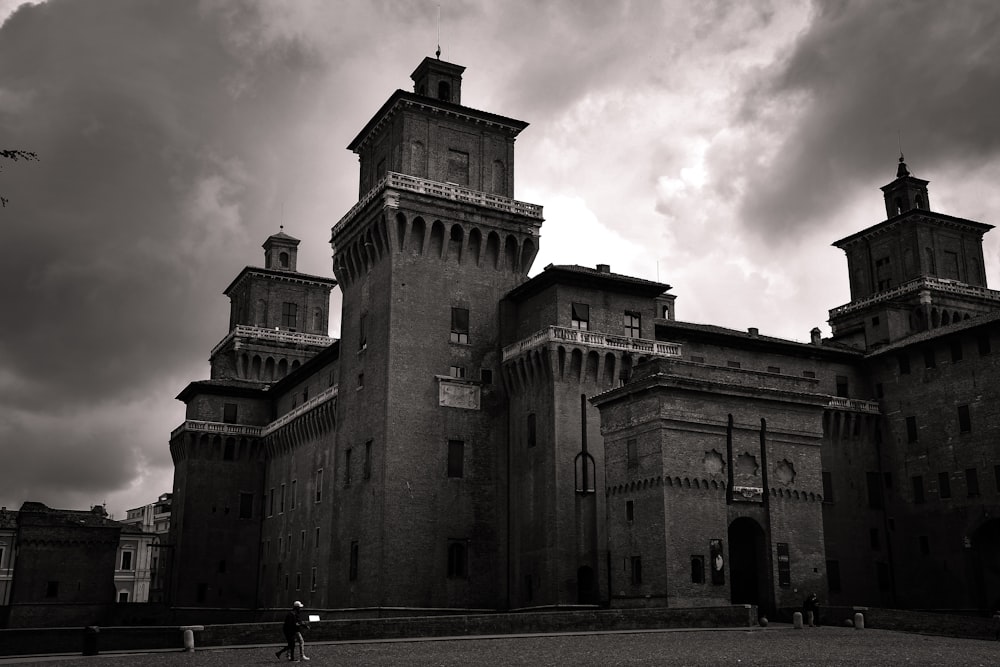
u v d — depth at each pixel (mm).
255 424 112438
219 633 47688
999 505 74312
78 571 103688
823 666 33406
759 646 41938
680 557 55750
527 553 73250
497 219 82312
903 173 109625
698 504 57156
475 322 80000
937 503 79875
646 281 77875
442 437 76125
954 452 78875
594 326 76000
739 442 59531
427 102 82062
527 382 76062
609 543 60938
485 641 47219
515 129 86312
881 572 82500
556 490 70062
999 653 39406
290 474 100625
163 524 197875
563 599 68188
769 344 83875
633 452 59594
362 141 89500
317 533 89500
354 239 84125
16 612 100188
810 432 62062
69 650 45406
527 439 75375
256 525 108188
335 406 86250
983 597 75812
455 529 74875
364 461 77562
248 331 118688
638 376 62250
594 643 44375
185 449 106938
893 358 85938
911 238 105688
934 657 37219
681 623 52406
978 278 107812
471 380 78375
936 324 100000
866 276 110750
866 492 83750
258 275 122625
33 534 102500
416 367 76625
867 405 85375
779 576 58312
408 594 71938
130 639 45750
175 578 104500
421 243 79375
